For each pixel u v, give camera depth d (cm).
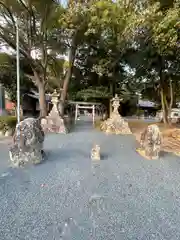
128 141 641
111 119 884
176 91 1345
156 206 218
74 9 670
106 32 791
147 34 582
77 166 359
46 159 398
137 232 172
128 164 377
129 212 204
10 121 729
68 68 1003
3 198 231
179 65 977
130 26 530
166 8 484
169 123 1192
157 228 178
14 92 1297
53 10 771
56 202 224
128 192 253
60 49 1000
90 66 1259
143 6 515
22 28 809
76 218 192
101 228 177
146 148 435
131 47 926
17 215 196
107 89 1320
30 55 866
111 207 214
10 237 164
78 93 1366
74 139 665
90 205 218
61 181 288
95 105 1433
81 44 979
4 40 825
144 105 2705
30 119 384
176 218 194
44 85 952
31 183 278
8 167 343
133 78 1298
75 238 163
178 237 166
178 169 350
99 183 282
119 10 636
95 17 650
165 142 585
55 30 849
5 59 1174
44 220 188
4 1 698
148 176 314
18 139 355
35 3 737
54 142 597
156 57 955
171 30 443
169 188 268
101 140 656
